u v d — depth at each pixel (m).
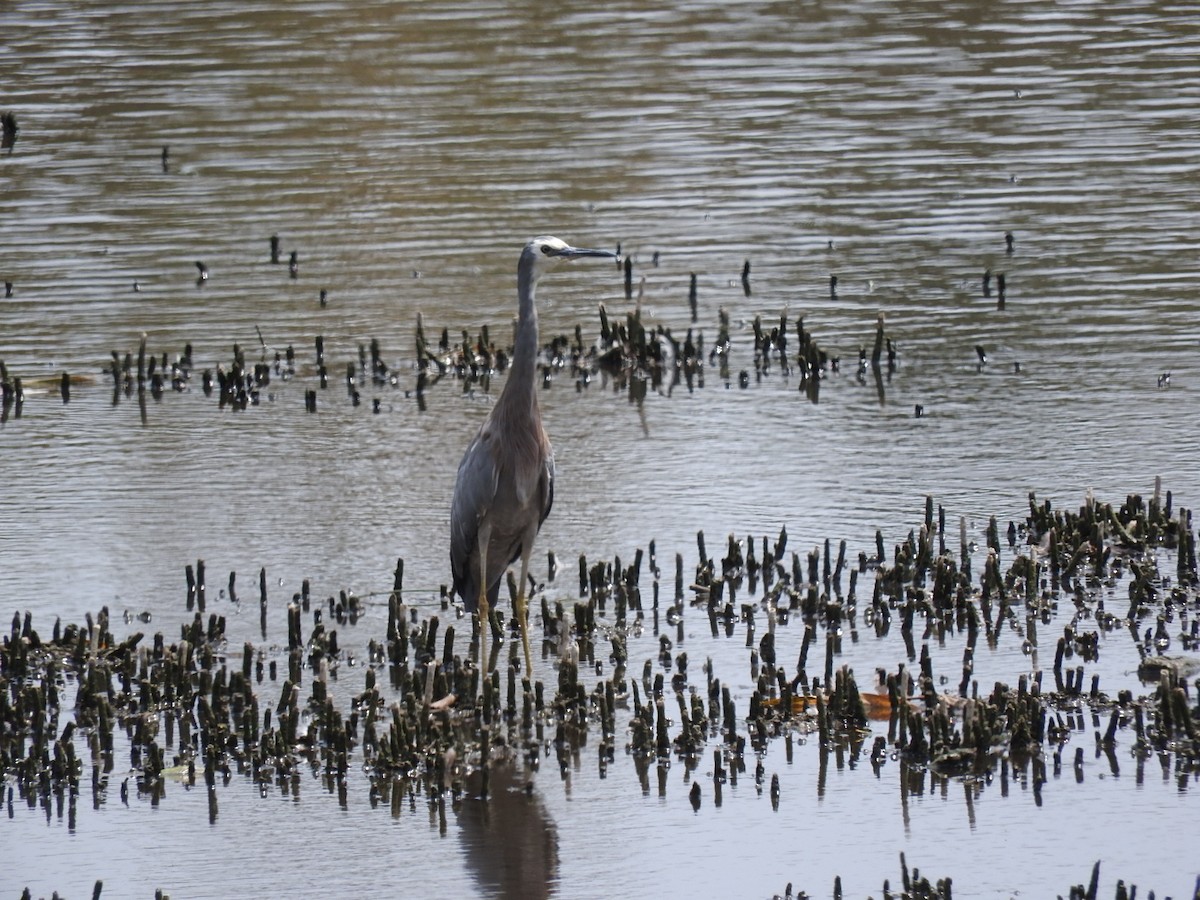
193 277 23.28
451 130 29.45
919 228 24.50
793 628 13.16
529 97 31.38
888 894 9.48
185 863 10.08
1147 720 11.43
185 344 20.88
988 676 12.17
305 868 10.00
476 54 34.34
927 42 34.88
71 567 14.62
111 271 23.42
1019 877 9.69
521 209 25.70
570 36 35.69
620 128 29.47
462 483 12.60
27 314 21.91
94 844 10.32
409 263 23.72
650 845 10.18
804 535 14.99
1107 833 10.13
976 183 26.41
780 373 19.94
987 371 19.38
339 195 26.38
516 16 37.53
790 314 21.69
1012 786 10.75
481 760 11.17
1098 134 28.58
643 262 23.75
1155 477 15.88
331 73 32.94
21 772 11.11
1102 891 9.51
